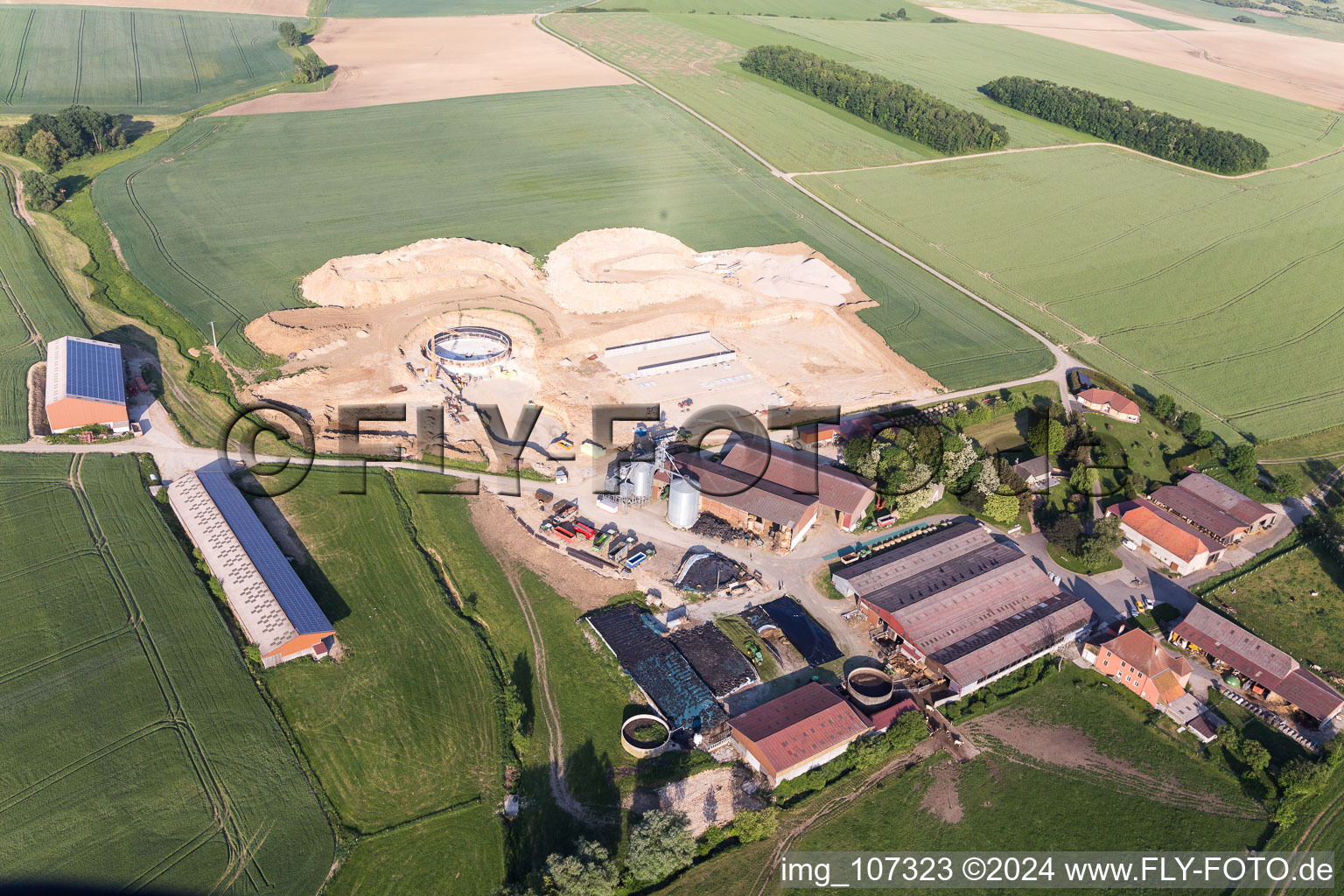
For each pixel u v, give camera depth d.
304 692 86.44
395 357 141.38
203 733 81.00
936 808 80.12
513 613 98.06
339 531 107.50
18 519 103.69
